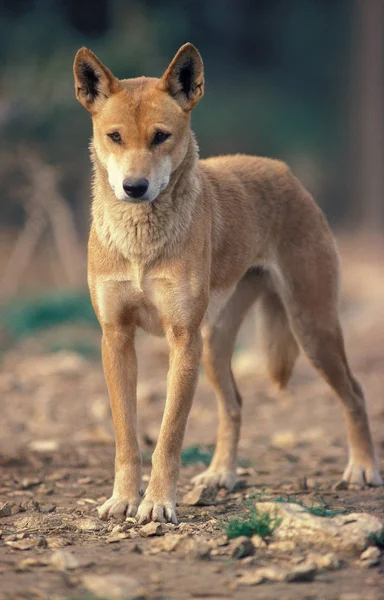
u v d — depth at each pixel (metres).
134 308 9.68
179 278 9.43
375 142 55.22
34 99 36.53
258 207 11.37
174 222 9.41
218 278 10.66
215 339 11.48
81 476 11.70
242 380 20.36
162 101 9.49
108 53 40.19
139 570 7.27
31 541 8.07
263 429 15.60
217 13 56.06
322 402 18.08
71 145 39.25
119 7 43.84
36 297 28.92
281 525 8.08
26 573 7.19
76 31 42.91
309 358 11.52
